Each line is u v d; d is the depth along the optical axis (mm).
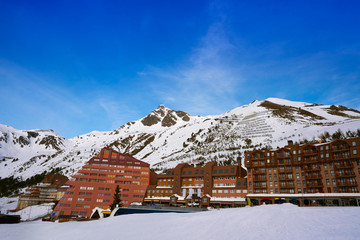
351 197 79812
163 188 137500
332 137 192000
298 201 90000
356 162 83812
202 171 126812
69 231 41750
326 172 89688
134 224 41656
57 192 181625
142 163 150250
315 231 27922
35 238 39281
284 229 30047
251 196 100875
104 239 33812
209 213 47094
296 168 97562
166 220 43000
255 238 27406
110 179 141250
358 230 26484
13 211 182750
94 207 133250
